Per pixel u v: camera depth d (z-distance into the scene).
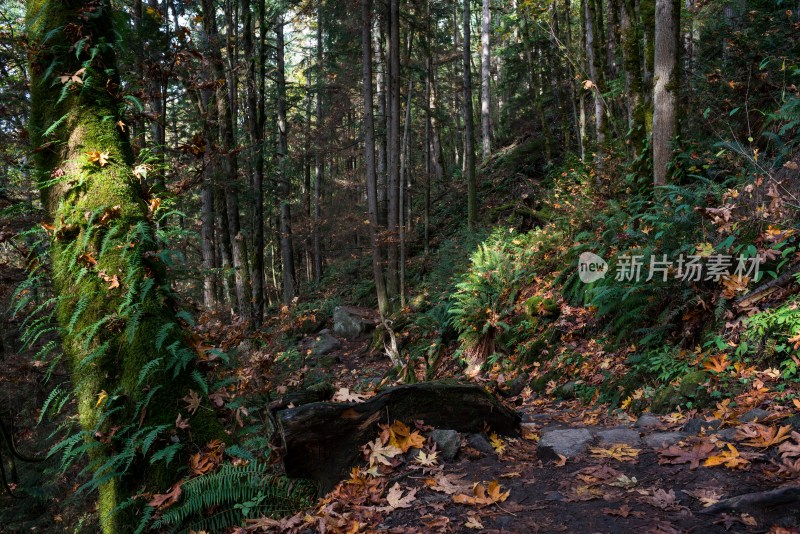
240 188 11.21
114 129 3.48
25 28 3.47
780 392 3.81
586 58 15.73
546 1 13.84
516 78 23.50
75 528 5.71
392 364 11.15
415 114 26.80
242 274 11.13
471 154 15.57
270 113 22.25
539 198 13.78
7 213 3.40
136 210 3.42
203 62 4.03
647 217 6.23
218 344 4.03
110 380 3.22
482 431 3.88
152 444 3.12
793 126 6.05
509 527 2.60
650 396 4.92
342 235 23.03
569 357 6.68
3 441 6.04
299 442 3.28
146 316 3.29
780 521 2.29
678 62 7.13
